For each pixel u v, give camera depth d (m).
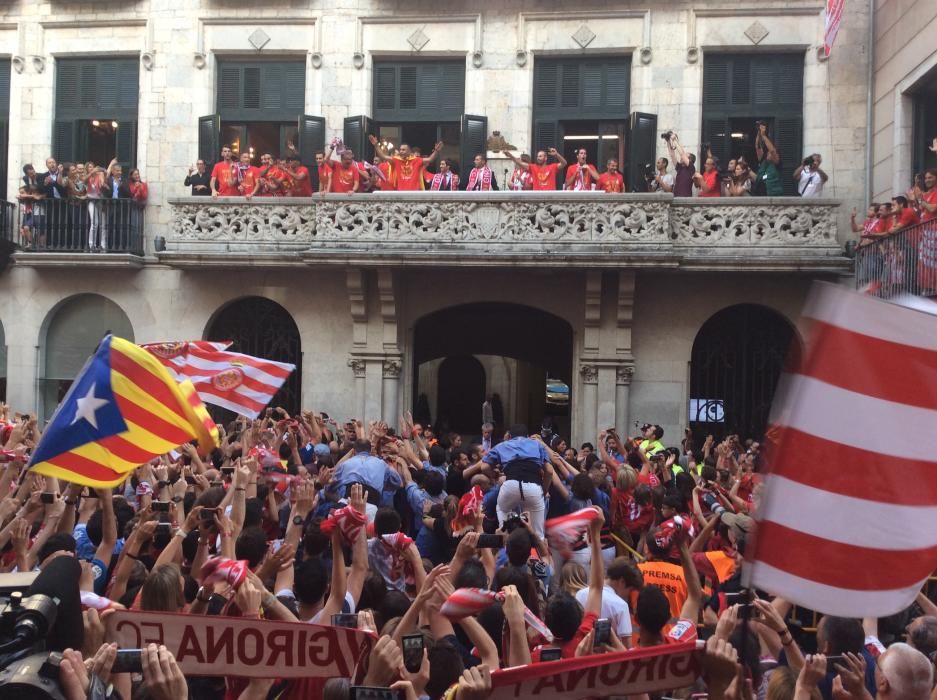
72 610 2.87
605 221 19.53
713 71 21.06
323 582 5.73
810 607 3.90
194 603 5.16
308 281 21.50
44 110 22.61
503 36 21.48
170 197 21.48
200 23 22.05
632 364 20.50
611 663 4.20
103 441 6.70
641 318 20.67
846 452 3.91
